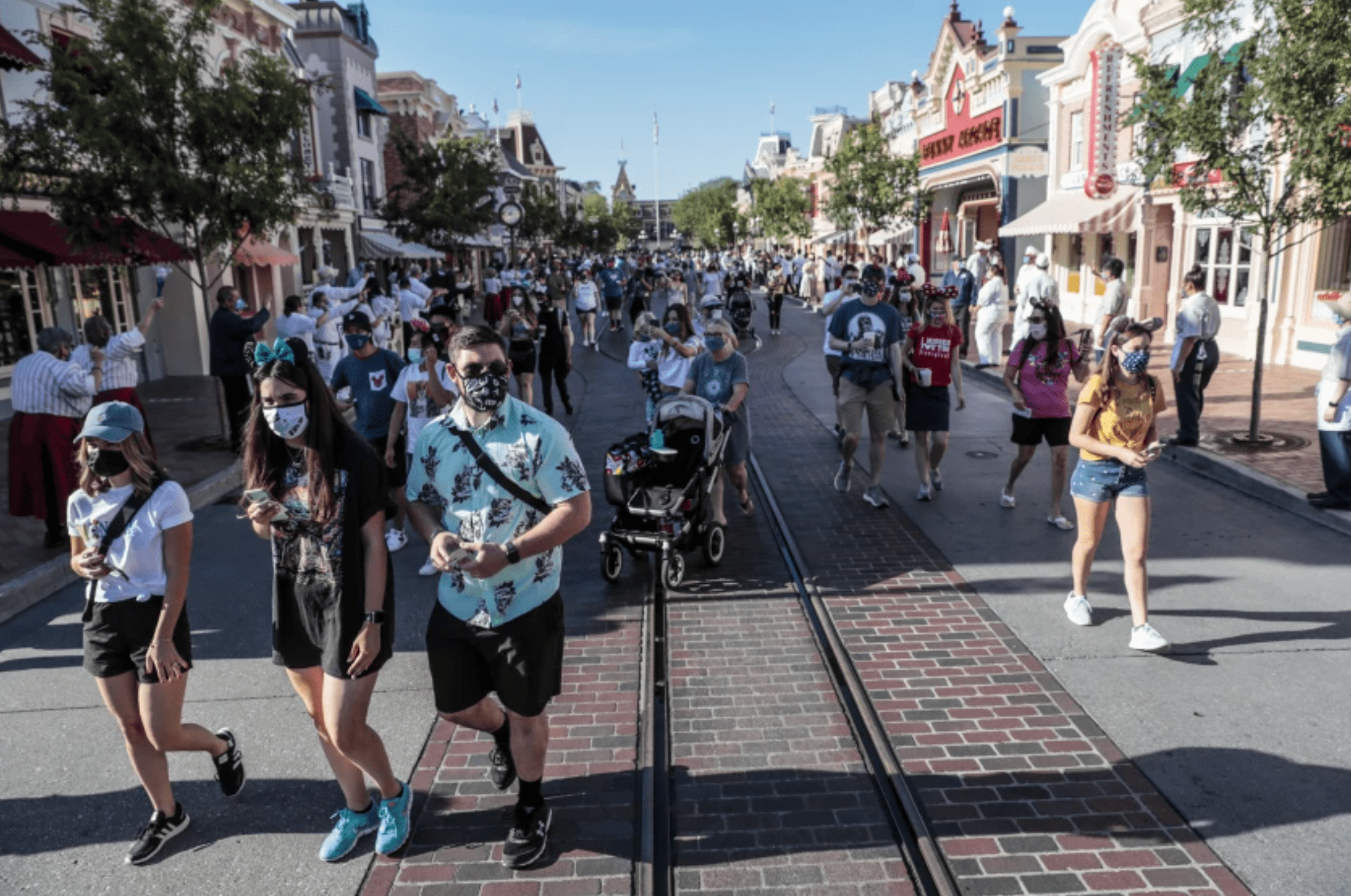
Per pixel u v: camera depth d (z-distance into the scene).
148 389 17.09
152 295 18.27
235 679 5.31
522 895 3.44
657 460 6.61
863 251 44.19
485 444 3.36
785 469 9.85
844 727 4.59
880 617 5.89
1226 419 11.36
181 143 10.91
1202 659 5.20
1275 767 4.12
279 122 11.24
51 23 14.50
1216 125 9.28
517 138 96.31
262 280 23.28
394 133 32.03
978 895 3.36
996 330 16.69
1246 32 14.35
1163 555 6.91
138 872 3.66
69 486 7.30
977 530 7.63
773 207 59.53
